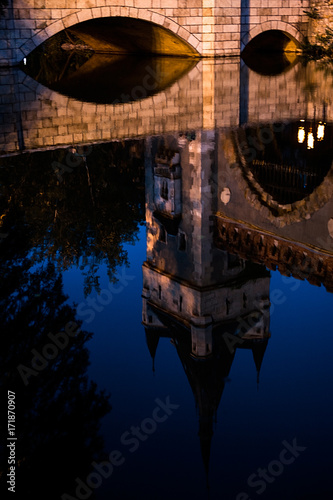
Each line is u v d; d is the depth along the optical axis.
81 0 43.81
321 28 52.97
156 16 47.97
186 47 52.34
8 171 16.75
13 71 43.53
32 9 42.78
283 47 58.94
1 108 28.31
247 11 51.56
